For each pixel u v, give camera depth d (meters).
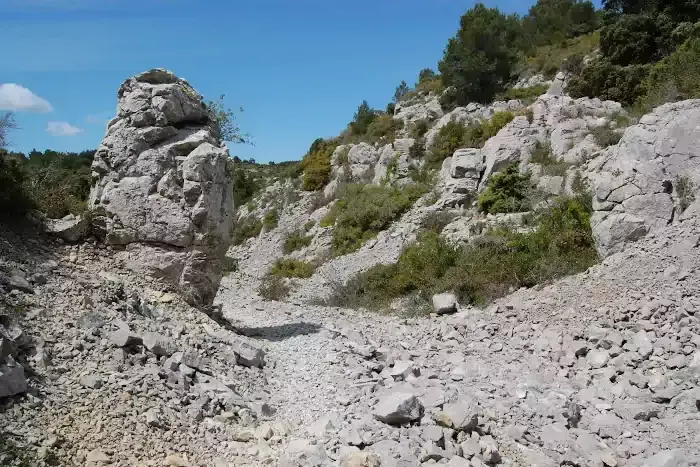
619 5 36.00
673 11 31.02
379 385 8.80
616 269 12.86
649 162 14.09
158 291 10.81
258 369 9.56
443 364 10.73
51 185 13.21
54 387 6.63
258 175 52.09
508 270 15.47
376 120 38.12
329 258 25.92
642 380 9.35
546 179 19.89
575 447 7.48
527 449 7.31
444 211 22.31
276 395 8.68
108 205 11.09
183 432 6.61
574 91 28.64
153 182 11.14
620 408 8.68
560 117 22.77
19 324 7.33
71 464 5.42
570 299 12.70
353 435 6.80
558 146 21.50
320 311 16.98
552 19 45.47
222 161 11.63
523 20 47.44
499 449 7.19
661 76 22.92
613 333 10.76
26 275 8.79
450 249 17.80
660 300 11.09
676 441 7.75
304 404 8.28
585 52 35.19
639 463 7.20
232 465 6.14
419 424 7.18
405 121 35.62
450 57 36.88
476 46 36.69
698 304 10.74
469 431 7.21
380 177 30.30
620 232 13.66
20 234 10.37
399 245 22.48
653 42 29.72
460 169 23.00
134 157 11.24
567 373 10.11
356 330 13.31
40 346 7.15
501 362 10.77
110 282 9.87
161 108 11.41
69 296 8.76
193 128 12.05
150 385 7.29
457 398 8.11
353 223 27.00
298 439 6.91
